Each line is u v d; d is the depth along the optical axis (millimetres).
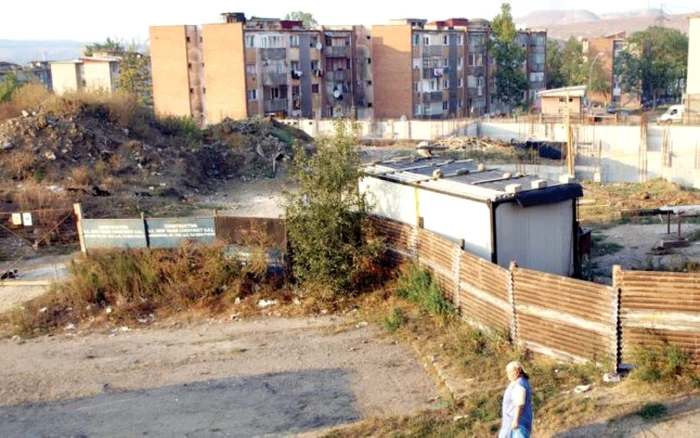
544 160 48062
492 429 9844
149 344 15266
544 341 11898
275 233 17844
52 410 12133
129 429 11203
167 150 36094
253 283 17734
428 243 15789
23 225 23344
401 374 12602
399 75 80125
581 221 24547
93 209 27031
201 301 17344
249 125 44531
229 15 71812
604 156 47594
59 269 20469
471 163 19969
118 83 86062
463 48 88188
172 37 72500
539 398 10453
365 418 10961
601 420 9562
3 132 33000
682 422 9250
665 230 22469
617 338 10719
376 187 18641
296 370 13219
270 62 72062
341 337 14820
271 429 10859
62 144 32938
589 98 83375
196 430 11023
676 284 10266
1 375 13859
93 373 13727
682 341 10320
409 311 15641
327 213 17156
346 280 17062
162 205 28891
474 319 13898
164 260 18266
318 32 76500
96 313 17172
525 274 12086
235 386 12672
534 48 104062
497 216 15242
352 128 20516
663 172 43969
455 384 11695
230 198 31812
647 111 96875
